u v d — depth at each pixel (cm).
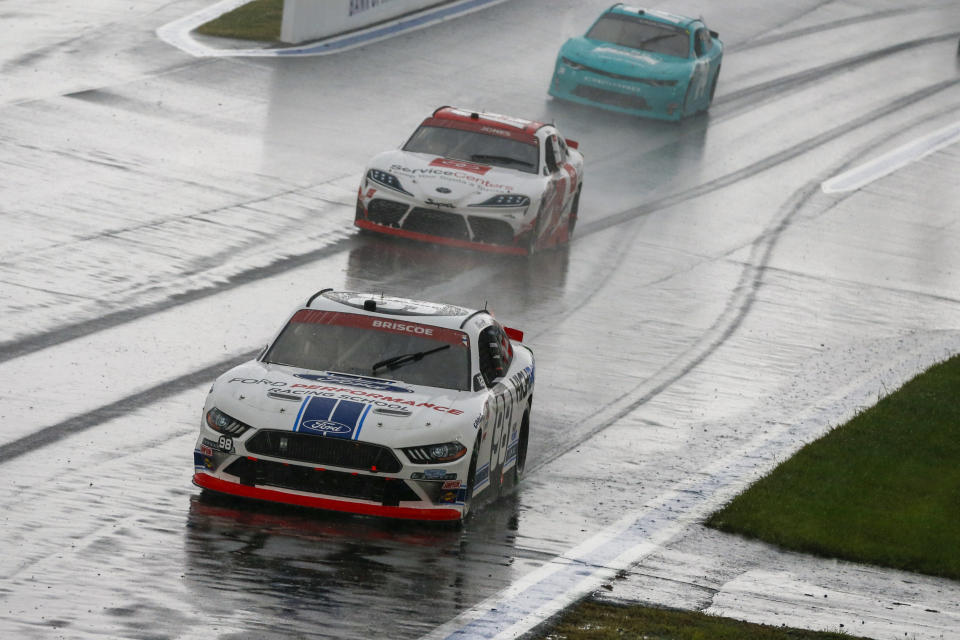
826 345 6006
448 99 9744
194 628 2550
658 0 14138
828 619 3061
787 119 11000
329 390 3394
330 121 8694
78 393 4088
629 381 5128
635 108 10081
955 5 16200
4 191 6212
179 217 6341
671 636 2784
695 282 6819
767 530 3638
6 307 4775
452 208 6419
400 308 3775
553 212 6850
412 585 2930
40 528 3023
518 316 5753
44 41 9394
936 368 5528
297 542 3122
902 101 12006
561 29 12425
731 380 5309
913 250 8112
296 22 10369
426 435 3281
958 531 3762
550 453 4256
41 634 2455
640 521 3675
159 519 3172
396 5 11738
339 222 6756
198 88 8831
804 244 7900
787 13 14638
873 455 4359
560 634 2739
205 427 3322
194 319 5012
